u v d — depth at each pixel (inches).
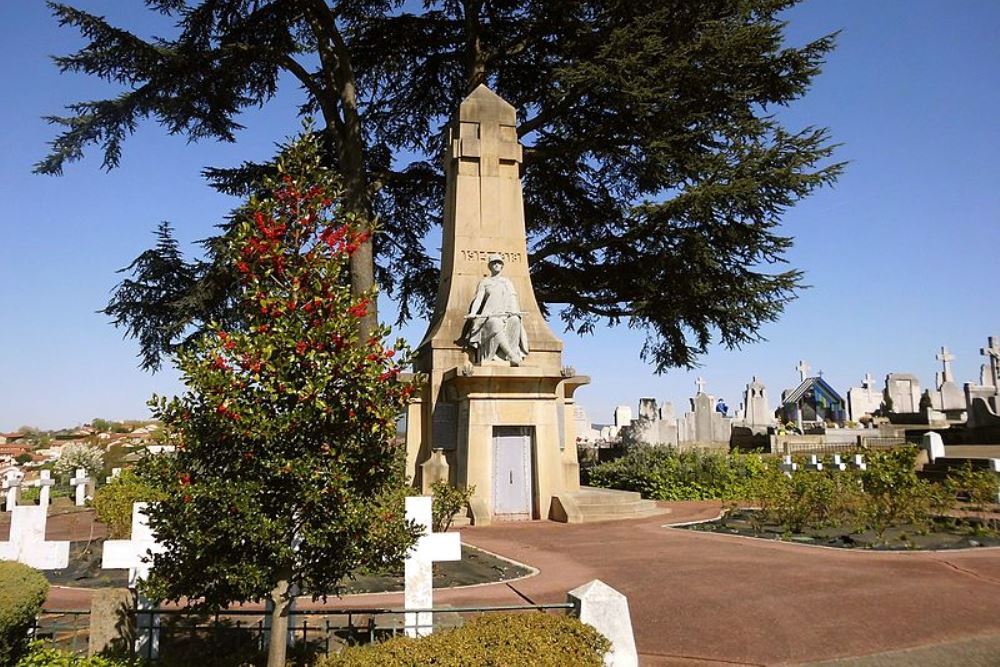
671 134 952.9
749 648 302.4
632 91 861.8
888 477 561.0
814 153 916.6
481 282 770.8
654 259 992.9
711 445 1387.8
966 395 1476.4
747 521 650.2
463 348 781.3
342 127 1013.8
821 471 661.3
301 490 221.6
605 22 947.3
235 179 1004.6
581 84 913.5
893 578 402.6
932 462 818.2
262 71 968.9
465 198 834.8
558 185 1111.0
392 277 1198.9
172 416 222.2
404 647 217.8
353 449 231.8
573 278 1082.1
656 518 712.4
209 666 267.3
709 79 916.6
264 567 222.1
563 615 246.7
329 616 314.0
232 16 919.7
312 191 248.7
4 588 233.0
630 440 1246.3
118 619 264.7
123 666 241.1
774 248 976.3
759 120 948.6
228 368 223.8
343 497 223.3
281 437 221.3
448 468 726.5
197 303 859.4
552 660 213.5
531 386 734.5
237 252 245.1
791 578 404.2
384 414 226.5
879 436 1374.3
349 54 1044.5
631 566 452.1
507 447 728.3
